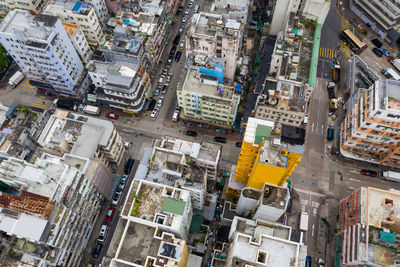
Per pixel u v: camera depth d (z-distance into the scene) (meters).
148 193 91.00
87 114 141.38
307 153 131.25
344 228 106.69
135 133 136.75
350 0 168.00
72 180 91.69
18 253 87.75
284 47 125.25
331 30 161.75
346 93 142.75
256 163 86.06
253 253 81.31
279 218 99.06
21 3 146.50
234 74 139.50
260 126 91.75
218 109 120.06
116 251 86.12
